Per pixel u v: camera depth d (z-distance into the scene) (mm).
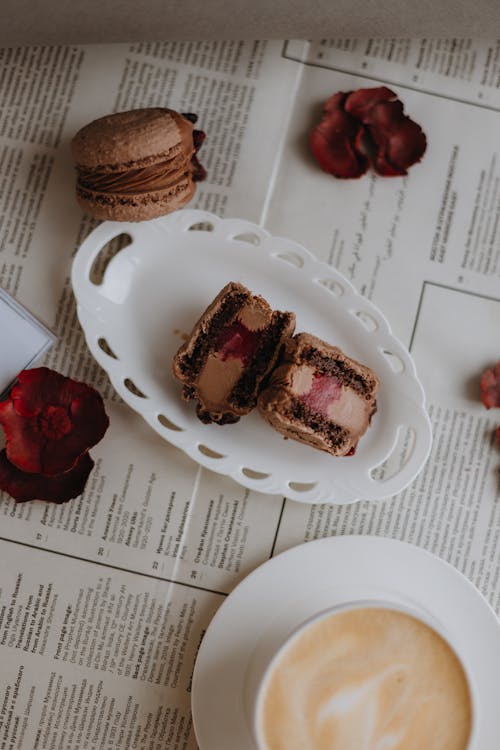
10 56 542
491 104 547
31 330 530
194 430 524
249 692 505
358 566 521
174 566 535
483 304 543
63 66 543
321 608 513
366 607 496
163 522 536
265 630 515
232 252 527
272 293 531
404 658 495
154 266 531
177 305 530
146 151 502
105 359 523
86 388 525
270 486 521
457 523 537
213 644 516
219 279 531
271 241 525
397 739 493
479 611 518
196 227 549
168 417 524
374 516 537
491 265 544
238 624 516
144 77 543
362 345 526
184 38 540
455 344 542
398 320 542
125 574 534
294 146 544
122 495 536
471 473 539
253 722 491
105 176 507
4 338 527
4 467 527
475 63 548
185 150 513
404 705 494
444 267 543
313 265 525
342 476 523
